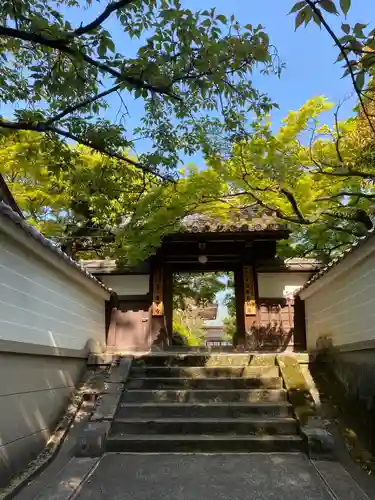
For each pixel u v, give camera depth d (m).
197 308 23.52
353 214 7.43
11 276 4.52
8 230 4.14
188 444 5.13
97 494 3.98
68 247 10.59
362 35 3.16
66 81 4.40
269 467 4.58
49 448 5.07
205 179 6.70
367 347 5.19
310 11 3.04
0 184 6.22
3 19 4.18
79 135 5.00
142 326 9.91
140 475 4.41
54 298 5.95
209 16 4.14
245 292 9.85
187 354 7.45
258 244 9.92
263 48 4.38
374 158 6.95
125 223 8.72
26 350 4.76
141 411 5.88
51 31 3.63
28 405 4.83
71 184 7.04
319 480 4.24
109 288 9.67
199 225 9.23
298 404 5.82
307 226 7.57
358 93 3.50
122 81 4.18
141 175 7.13
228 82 4.75
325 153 7.14
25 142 5.92
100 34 4.00
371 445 4.82
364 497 3.83
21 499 3.83
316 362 7.10
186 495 3.94
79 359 7.05
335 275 6.49
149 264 10.20
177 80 4.52
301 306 9.82
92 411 5.88
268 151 6.11
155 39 4.21
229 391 6.28
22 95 4.94
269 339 9.65
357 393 5.54
